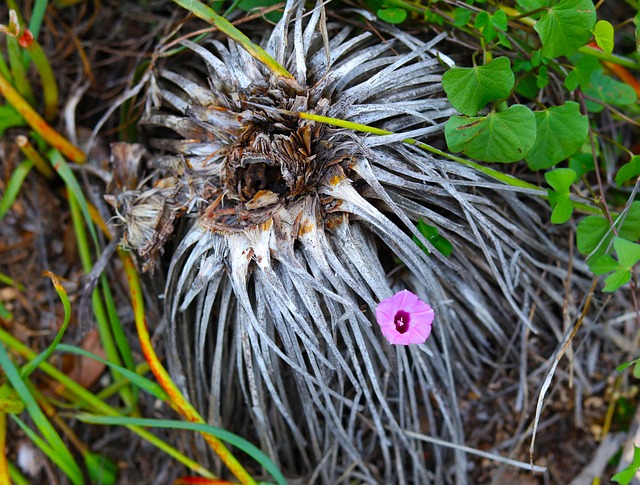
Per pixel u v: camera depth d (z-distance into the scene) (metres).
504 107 0.48
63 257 0.60
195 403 0.55
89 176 0.58
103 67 0.61
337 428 0.53
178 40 0.49
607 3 0.61
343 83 0.47
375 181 0.45
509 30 0.51
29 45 0.51
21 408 0.52
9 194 0.57
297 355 0.48
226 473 0.56
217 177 0.48
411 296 0.43
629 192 0.55
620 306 0.57
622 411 0.57
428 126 0.47
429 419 0.54
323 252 0.46
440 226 0.49
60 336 0.50
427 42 0.49
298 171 0.45
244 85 0.47
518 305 0.54
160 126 0.54
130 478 0.58
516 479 0.56
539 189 0.47
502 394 0.57
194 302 0.52
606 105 0.52
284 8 0.49
